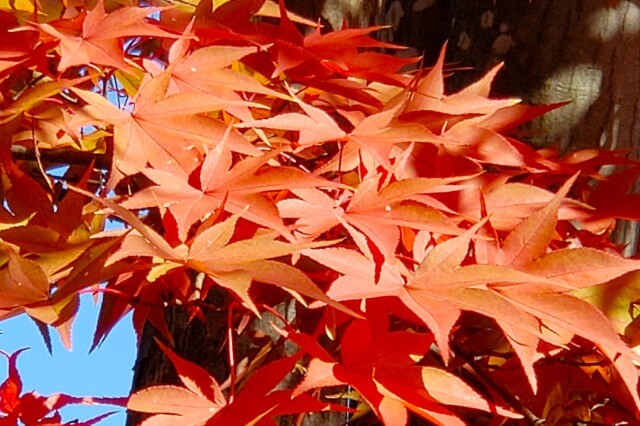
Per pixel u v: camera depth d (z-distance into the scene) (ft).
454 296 1.53
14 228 1.67
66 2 1.86
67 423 1.62
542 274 1.60
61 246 1.68
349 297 1.52
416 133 1.69
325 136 1.68
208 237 1.51
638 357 1.54
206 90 1.75
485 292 1.52
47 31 1.66
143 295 1.84
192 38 1.72
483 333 1.85
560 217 1.82
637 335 1.68
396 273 1.57
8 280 1.57
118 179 1.64
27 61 1.71
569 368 1.83
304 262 1.70
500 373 1.85
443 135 1.81
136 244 1.48
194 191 1.61
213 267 1.49
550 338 1.62
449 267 1.55
